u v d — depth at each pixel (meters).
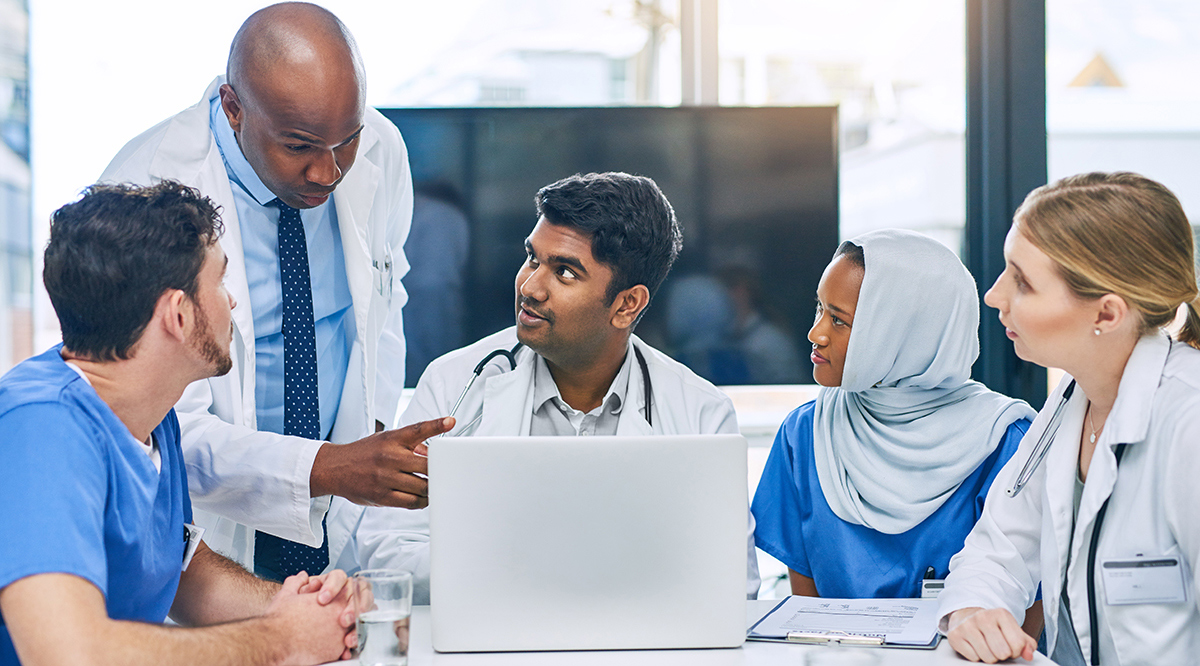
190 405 1.54
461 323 2.80
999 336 2.67
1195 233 1.24
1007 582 1.30
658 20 2.91
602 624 1.13
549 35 2.89
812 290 2.83
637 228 1.46
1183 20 2.98
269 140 1.47
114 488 1.09
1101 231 1.18
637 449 1.12
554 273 1.46
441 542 1.12
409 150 2.77
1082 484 1.32
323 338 1.74
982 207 2.71
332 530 1.73
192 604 1.30
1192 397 1.17
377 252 1.85
